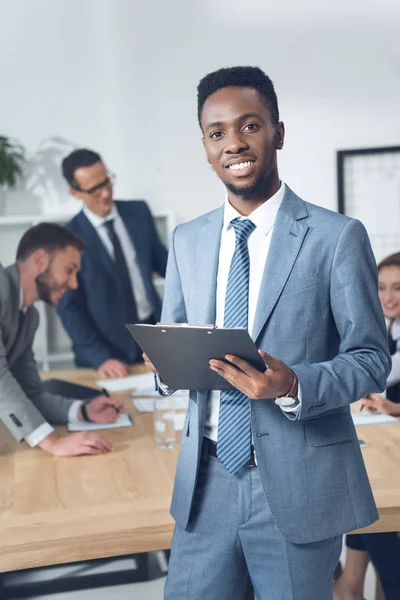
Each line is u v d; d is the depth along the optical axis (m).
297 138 4.47
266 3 4.39
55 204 4.39
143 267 4.16
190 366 1.30
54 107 4.38
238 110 1.31
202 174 4.48
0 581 2.33
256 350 1.18
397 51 4.45
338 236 1.31
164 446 2.10
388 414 2.40
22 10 4.32
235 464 1.33
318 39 4.42
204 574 1.40
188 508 1.40
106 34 4.37
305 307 1.30
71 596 2.30
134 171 4.45
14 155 4.33
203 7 4.39
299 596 1.33
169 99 4.43
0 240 4.24
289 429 1.32
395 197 4.45
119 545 1.56
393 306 3.07
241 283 1.36
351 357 1.28
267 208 1.38
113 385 2.95
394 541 2.10
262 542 1.35
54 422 2.40
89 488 1.79
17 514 1.65
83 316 4.05
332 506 1.31
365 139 4.48
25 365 2.47
